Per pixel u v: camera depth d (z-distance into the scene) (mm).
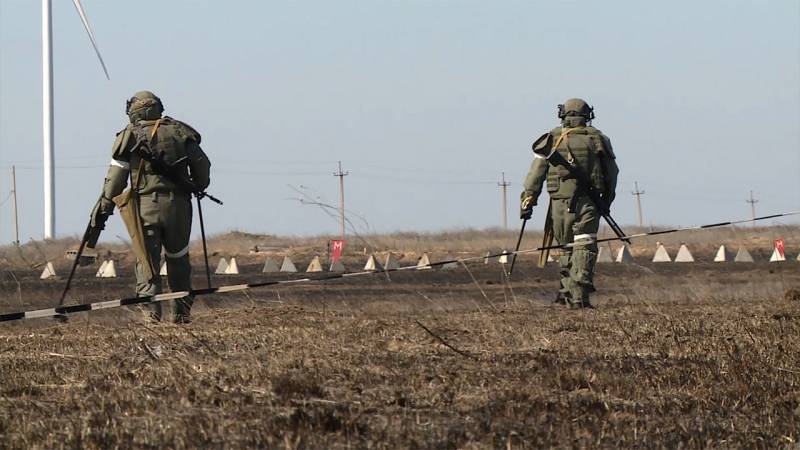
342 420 26016
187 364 34562
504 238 166000
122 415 27172
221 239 173875
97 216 56125
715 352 38812
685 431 26297
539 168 64375
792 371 34500
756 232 174750
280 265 143875
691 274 110938
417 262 143875
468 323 48281
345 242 157625
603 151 63875
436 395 29469
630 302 66188
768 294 72812
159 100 56438
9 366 35875
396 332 43969
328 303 71125
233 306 64312
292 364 34406
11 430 25688
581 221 63688
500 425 26234
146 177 55375
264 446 24250
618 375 33250
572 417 27469
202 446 24312
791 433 26422
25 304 73438
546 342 40438
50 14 167250
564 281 64250
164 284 85875
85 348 40750
